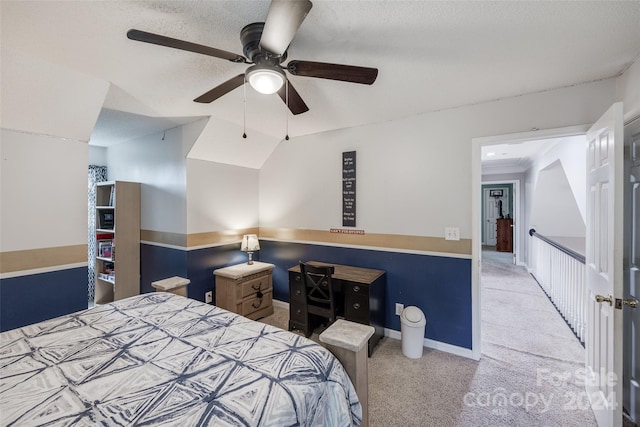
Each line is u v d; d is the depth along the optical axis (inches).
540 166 197.3
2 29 59.2
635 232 70.4
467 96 93.9
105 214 155.1
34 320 92.1
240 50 67.4
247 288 129.0
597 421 69.4
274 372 46.4
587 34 60.4
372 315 104.8
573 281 123.2
